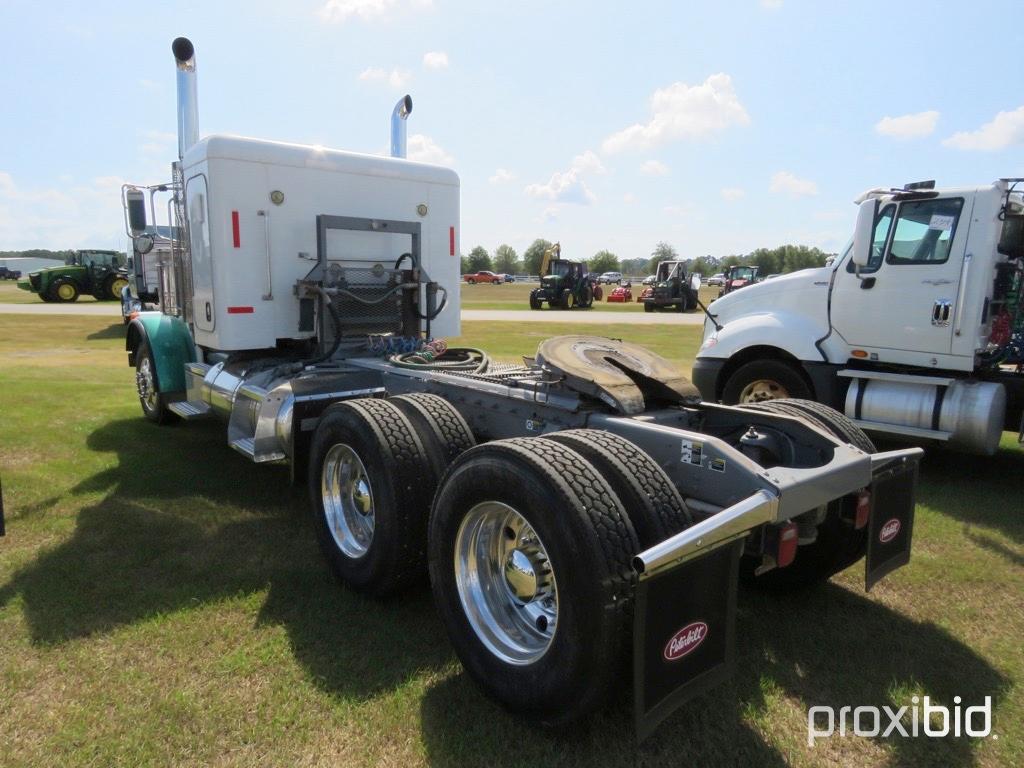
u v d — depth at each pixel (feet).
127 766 7.72
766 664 10.09
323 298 17.10
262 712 8.64
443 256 20.21
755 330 22.18
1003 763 8.13
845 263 20.61
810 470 9.20
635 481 8.74
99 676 9.35
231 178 16.51
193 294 18.22
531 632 8.87
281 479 17.95
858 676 9.84
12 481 17.26
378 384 15.15
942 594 12.41
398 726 8.45
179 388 22.53
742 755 8.14
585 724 8.52
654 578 7.02
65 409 26.25
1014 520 16.02
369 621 10.94
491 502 8.67
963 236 18.43
